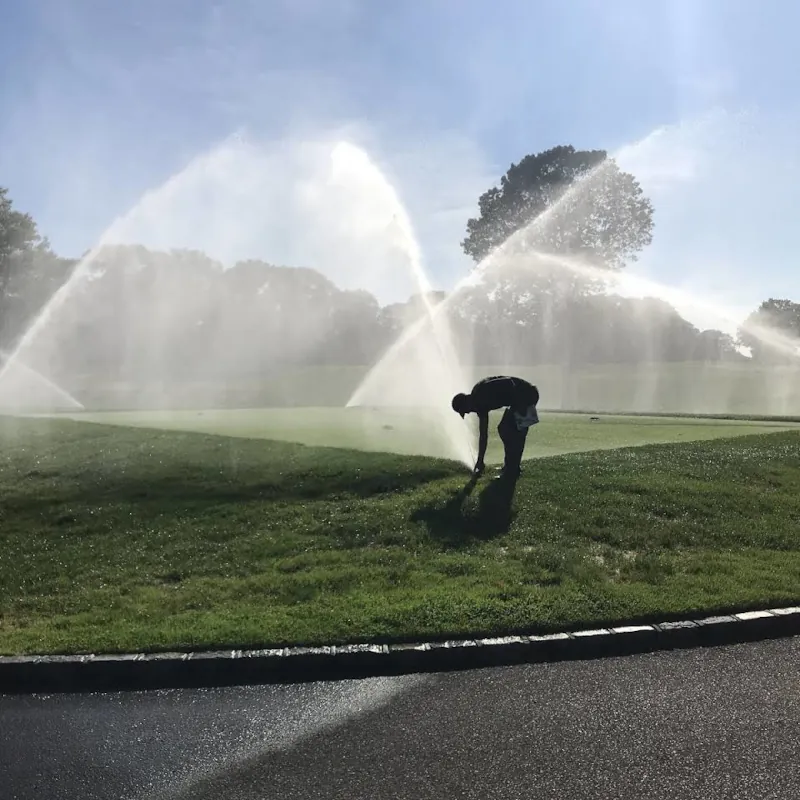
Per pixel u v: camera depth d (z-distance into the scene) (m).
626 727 4.48
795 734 4.37
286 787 3.97
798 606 6.19
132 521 8.93
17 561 7.99
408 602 6.27
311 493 9.49
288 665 5.35
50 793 3.98
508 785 3.92
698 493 9.37
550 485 9.54
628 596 6.34
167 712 4.86
